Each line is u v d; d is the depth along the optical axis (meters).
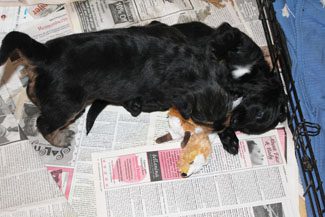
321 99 0.62
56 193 0.56
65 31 0.66
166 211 0.56
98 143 0.60
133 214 0.55
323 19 0.68
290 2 0.68
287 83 0.59
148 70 0.54
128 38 0.53
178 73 0.53
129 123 0.61
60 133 0.59
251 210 0.56
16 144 0.59
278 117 0.57
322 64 0.65
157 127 0.61
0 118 0.60
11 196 0.56
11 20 0.67
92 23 0.67
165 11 0.69
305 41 0.66
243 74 0.54
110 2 0.69
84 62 0.51
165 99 0.56
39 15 0.67
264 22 0.66
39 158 0.58
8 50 0.47
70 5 0.68
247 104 0.55
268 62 0.61
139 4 0.69
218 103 0.52
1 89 0.62
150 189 0.57
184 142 0.56
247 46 0.55
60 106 0.52
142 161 0.58
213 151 0.59
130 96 0.56
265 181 0.58
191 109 0.53
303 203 0.56
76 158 0.58
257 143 0.60
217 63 0.53
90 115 0.60
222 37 0.54
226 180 0.58
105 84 0.54
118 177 0.57
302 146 0.56
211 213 0.56
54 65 0.50
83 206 0.55
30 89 0.52
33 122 0.60
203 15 0.68
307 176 0.58
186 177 0.57
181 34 0.57
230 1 0.70
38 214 0.55
